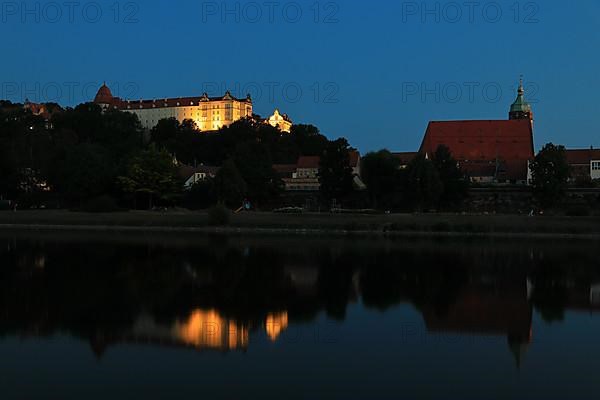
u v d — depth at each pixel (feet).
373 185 488.02
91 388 78.33
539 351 98.58
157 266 197.26
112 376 83.05
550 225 352.69
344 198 499.10
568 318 124.47
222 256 228.63
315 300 140.67
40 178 554.46
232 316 121.70
